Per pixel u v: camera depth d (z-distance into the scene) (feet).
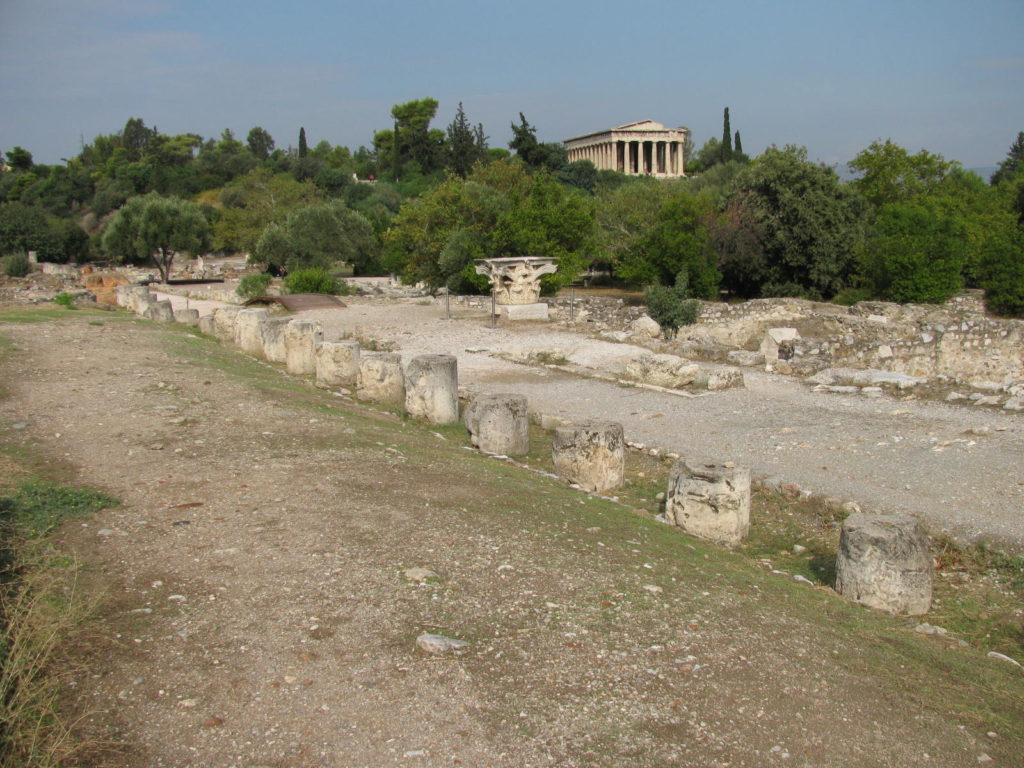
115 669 14.98
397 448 33.09
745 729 14.44
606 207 157.38
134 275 189.67
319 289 123.24
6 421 33.86
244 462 28.68
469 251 121.80
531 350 67.97
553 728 13.96
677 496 29.60
